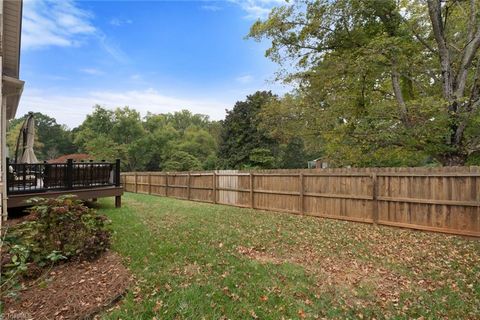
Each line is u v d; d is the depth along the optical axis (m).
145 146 33.50
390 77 10.38
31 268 3.20
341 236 5.54
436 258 4.30
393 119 8.49
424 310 2.84
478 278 3.55
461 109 7.58
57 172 7.17
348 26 9.88
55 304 2.62
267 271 3.65
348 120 10.17
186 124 49.28
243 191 9.53
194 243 4.71
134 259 3.85
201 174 11.24
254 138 24.08
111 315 2.50
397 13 9.27
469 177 5.33
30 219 3.55
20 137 9.91
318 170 7.64
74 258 3.67
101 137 30.80
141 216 7.12
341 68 9.45
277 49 11.03
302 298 3.01
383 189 6.46
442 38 8.37
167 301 2.77
